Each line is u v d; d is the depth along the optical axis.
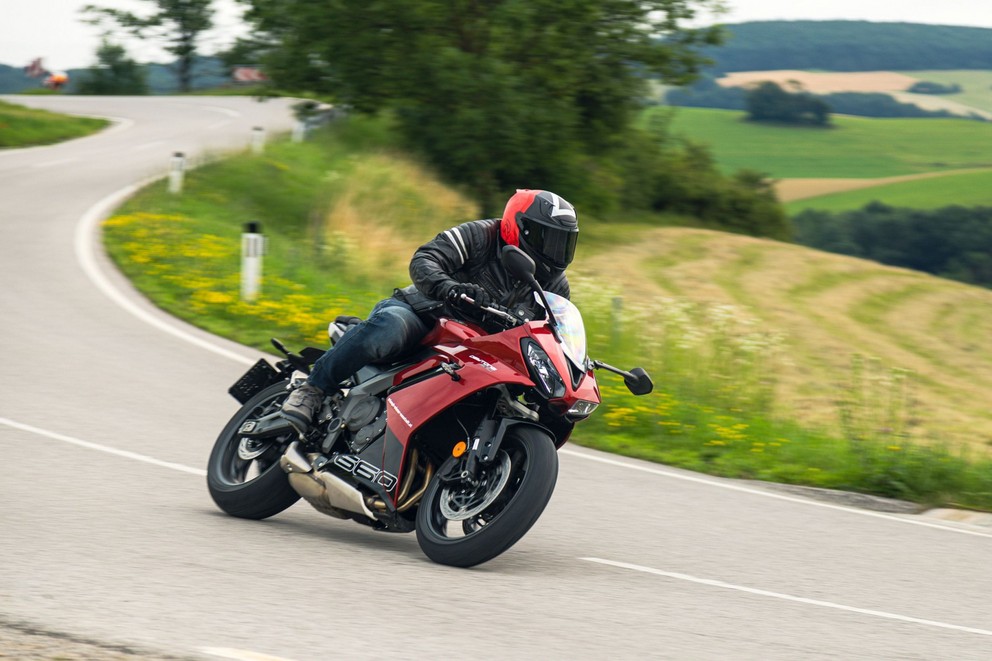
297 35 41.66
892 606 8.41
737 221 71.50
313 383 8.88
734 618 7.61
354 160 44.22
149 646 5.90
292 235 33.22
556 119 42.28
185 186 36.22
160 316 20.23
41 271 23.16
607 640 6.79
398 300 8.90
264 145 46.66
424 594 7.44
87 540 8.06
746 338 22.92
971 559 10.42
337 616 6.76
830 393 23.22
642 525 10.59
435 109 42.72
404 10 40.09
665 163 71.12
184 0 101.69
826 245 127.75
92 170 40.09
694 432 15.91
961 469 14.58
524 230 8.55
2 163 41.34
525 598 7.58
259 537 8.68
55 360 16.12
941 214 127.12
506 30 41.12
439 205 40.91
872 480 14.09
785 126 181.38
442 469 8.48
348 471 8.72
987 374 30.41
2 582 6.85
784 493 13.27
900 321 36.47
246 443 9.52
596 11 41.72
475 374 8.27
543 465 8.02
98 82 109.81
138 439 12.07
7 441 11.43
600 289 25.61
